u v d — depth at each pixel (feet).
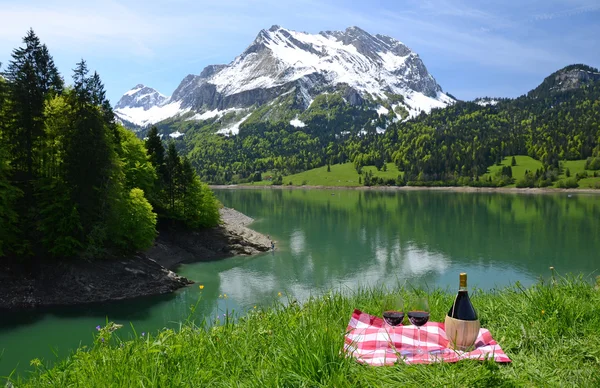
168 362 15.15
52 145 146.00
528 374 14.10
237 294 129.29
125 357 15.20
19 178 143.54
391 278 154.81
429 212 378.53
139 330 86.28
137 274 132.87
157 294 127.44
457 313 15.46
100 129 145.18
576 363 15.11
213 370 14.65
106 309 111.96
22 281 117.19
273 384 12.98
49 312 108.68
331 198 556.51
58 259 126.72
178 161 221.25
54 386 15.01
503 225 291.99
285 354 14.58
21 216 134.21
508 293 26.66
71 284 120.98
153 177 213.25
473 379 13.10
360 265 177.06
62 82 197.98
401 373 13.37
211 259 186.60
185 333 19.17
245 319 21.54
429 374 13.42
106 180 145.28
